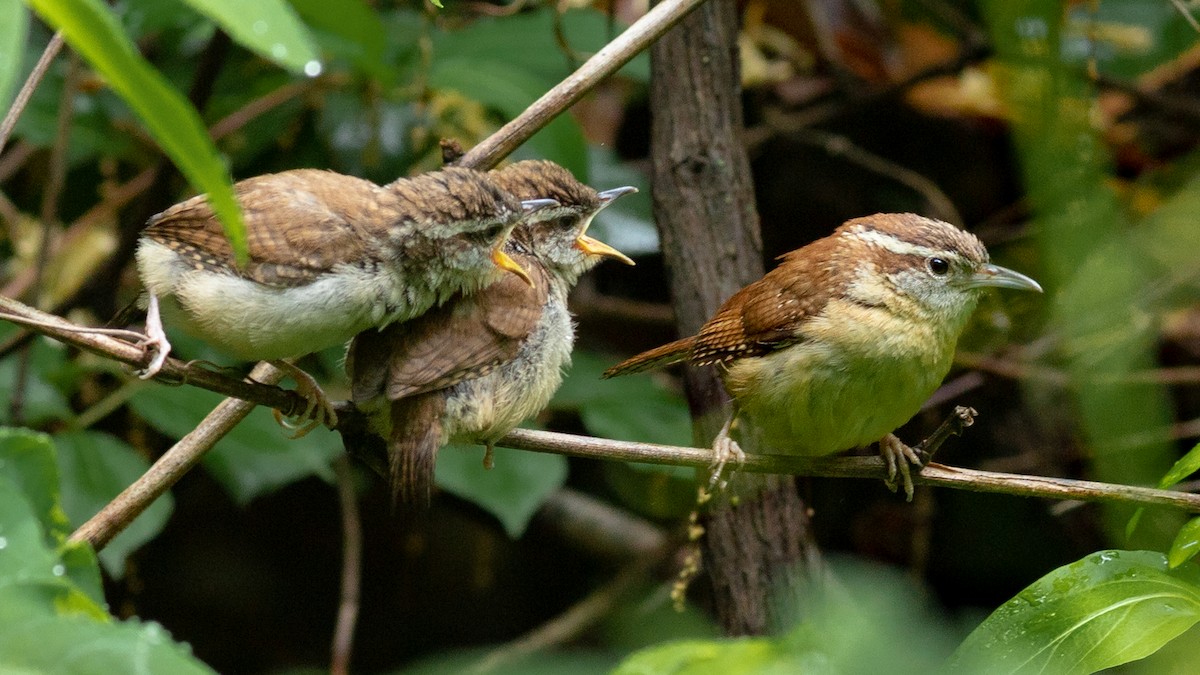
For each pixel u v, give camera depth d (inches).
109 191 507.2
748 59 558.6
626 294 575.2
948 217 512.4
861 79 565.9
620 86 553.0
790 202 554.3
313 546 571.5
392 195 288.7
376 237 281.1
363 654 564.4
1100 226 214.7
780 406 319.0
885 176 557.3
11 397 419.5
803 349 314.8
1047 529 498.9
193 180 149.1
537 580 573.9
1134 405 212.4
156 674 166.2
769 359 320.5
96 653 167.0
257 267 268.5
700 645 154.9
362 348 294.0
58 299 499.5
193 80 454.0
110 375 481.4
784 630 371.9
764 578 378.0
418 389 279.3
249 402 298.5
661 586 490.6
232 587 562.9
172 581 554.9
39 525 185.8
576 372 459.2
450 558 571.2
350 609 453.1
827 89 565.3
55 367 436.5
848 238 329.7
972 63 519.8
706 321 377.1
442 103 465.1
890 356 312.3
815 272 323.3
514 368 299.6
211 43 424.5
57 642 167.9
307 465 412.8
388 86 395.9
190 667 168.7
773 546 379.9
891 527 517.0
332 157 462.0
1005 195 555.2
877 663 146.0
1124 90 513.3
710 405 382.3
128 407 485.7
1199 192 424.2
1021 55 218.1
